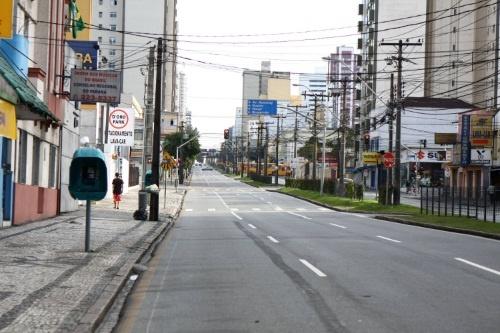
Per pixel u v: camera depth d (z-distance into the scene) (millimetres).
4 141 19641
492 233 23953
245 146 169125
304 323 8586
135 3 125938
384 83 100250
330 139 108438
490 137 56125
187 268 14234
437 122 80875
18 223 21453
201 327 8422
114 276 12094
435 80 80438
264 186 96375
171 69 141250
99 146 43750
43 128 25031
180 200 54000
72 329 7719
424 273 13367
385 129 87250
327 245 19469
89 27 35938
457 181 65938
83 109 39906
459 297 10555
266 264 14844
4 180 20062
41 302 9320
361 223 31203
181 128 104188
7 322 7953
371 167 90812
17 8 20891
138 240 19547
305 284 11883
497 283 12070
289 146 154875
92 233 20828
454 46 82562
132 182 73188
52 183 28141
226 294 10859
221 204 52719
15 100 14305
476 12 78938
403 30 100000
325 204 50719
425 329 8211
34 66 24344
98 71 26203
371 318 8891
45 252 15117
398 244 19969
